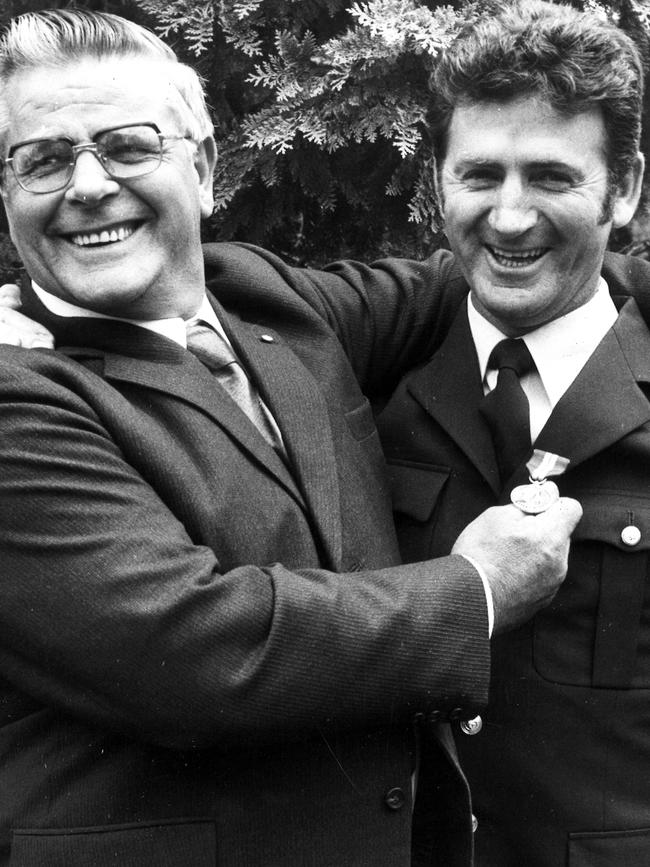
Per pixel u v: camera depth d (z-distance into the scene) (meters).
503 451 1.89
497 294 1.85
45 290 1.82
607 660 1.82
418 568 1.65
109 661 1.50
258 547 1.65
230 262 2.04
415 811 1.81
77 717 1.57
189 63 2.64
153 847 1.54
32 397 1.60
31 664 1.59
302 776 1.61
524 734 1.85
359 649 1.54
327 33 2.72
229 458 1.68
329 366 1.96
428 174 2.60
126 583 1.50
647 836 1.83
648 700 1.83
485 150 1.76
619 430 1.83
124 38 1.75
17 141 1.73
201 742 1.51
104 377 1.70
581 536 1.82
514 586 1.67
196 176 1.86
